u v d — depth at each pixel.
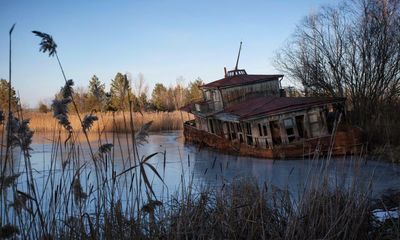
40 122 37.44
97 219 5.10
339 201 6.34
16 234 4.47
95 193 7.75
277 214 6.60
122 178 12.83
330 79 30.12
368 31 27.84
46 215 4.80
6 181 4.19
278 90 34.03
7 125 4.09
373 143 22.47
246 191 6.96
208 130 34.75
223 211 6.22
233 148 26.38
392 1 28.14
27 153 4.39
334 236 5.76
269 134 24.48
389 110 26.27
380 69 27.23
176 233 5.54
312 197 6.26
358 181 6.70
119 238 4.99
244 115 25.62
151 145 34.38
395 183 13.88
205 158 25.50
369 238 6.31
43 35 4.04
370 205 6.66
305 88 32.06
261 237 5.94
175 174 18.55
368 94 27.42
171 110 54.88
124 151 28.33
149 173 18.62
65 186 5.16
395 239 6.10
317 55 30.31
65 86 4.42
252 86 33.47
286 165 20.64
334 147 22.14
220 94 33.16
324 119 24.42
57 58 4.23
